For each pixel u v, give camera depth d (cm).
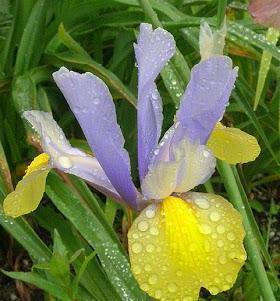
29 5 21
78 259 17
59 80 11
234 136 13
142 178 12
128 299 16
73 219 17
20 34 21
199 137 12
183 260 11
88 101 11
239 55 21
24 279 14
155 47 12
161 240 11
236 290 20
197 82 12
